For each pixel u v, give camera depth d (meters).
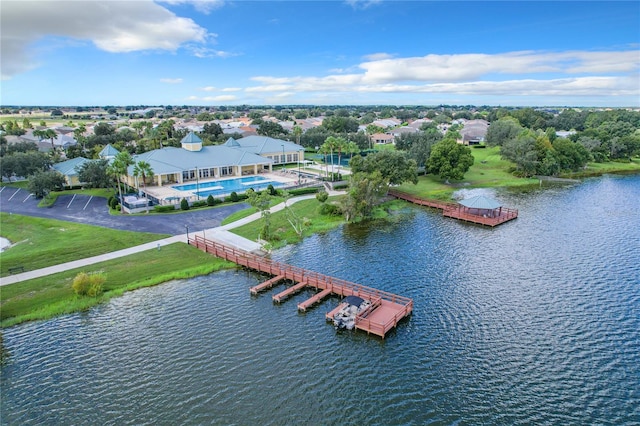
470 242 57.84
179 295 42.91
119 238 56.56
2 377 30.30
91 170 84.62
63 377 30.23
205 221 65.38
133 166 87.56
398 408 26.67
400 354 32.47
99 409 27.00
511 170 113.12
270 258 52.09
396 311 38.59
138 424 25.72
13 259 48.53
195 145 104.69
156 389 28.75
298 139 161.88
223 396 27.97
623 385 28.70
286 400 27.48
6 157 95.19
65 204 76.00
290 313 39.34
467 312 38.69
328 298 42.56
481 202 67.88
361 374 30.11
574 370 30.33
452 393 28.03
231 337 35.19
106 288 43.62
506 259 51.31
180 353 32.91
